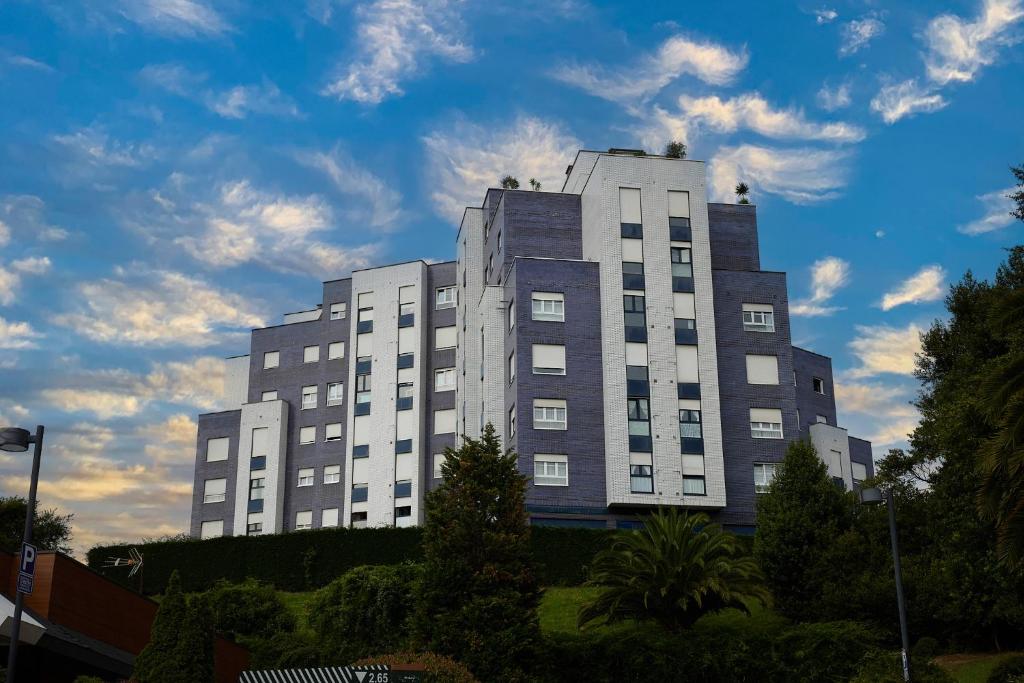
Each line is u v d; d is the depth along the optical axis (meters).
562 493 52.31
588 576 47.06
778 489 38.88
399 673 24.11
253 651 35.59
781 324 57.28
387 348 70.25
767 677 31.83
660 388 53.97
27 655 22.97
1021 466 23.00
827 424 63.78
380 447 68.31
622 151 62.22
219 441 73.50
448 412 68.50
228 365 79.06
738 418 55.22
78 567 24.33
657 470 52.62
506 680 29.16
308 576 53.03
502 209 59.91
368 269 72.44
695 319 55.53
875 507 38.75
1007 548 23.31
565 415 53.59
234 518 70.44
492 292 58.50
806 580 36.62
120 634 25.88
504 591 31.22
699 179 58.06
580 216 60.25
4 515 47.22
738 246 60.94
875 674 25.05
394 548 52.78
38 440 20.38
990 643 33.62
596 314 55.25
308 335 73.75
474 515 32.34
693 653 32.50
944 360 44.47
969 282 43.50
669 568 34.62
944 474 34.06
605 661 32.81
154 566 56.16
